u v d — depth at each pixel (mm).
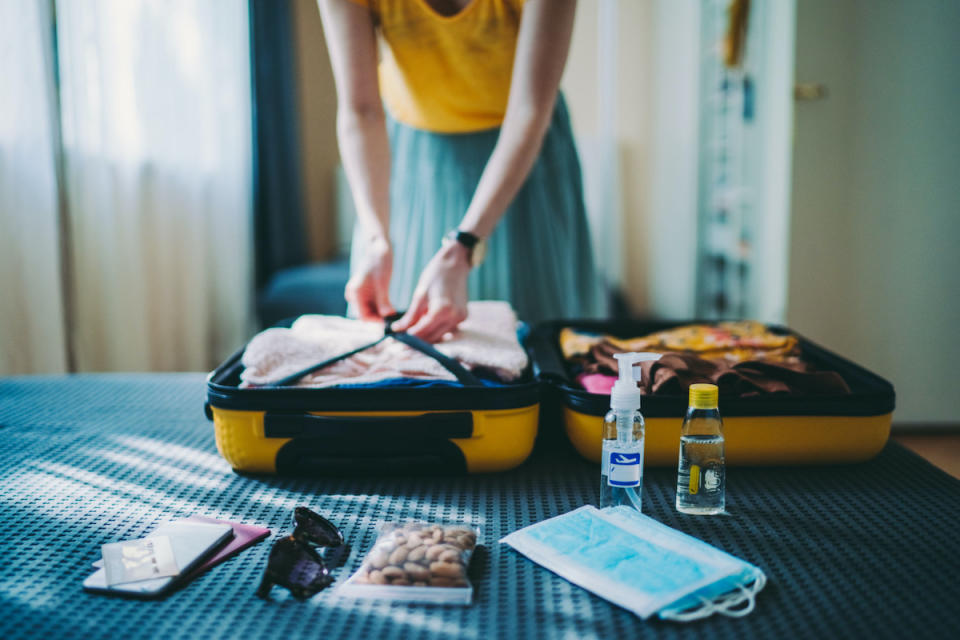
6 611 653
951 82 1994
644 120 3775
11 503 875
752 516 843
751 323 1355
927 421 2162
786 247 2082
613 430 929
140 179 2863
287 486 937
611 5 3664
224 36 3236
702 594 665
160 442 1086
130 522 830
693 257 3004
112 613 652
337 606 666
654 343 1187
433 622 641
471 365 1038
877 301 2107
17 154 2338
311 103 4199
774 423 957
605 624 637
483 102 1444
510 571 725
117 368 2752
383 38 1392
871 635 619
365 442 933
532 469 992
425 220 1553
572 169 1592
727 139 2629
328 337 1128
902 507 867
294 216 3783
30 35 2326
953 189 2043
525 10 1199
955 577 710
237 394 932
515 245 1535
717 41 2684
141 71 2842
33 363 2424
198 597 679
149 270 2973
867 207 2064
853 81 2012
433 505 877
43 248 2395
